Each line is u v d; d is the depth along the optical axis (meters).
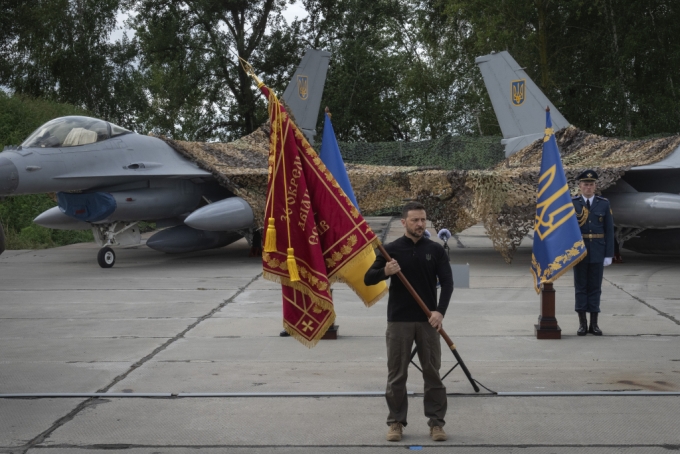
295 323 4.65
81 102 34.09
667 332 7.70
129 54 35.12
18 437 4.47
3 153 13.27
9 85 32.72
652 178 16.80
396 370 4.37
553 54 31.09
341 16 38.12
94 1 34.31
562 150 17.27
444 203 14.36
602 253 7.51
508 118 18.62
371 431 4.55
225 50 35.69
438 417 4.37
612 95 29.02
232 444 4.34
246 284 11.84
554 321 7.41
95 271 13.84
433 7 36.56
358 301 10.01
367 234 4.57
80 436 4.48
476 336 7.56
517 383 5.65
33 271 13.84
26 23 30.91
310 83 19.88
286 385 5.65
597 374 5.94
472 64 38.50
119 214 14.48
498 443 4.31
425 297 4.39
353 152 30.00
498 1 30.94
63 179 13.52
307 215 4.58
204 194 16.75
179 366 6.30
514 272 13.09
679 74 28.59
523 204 13.40
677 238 14.38
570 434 4.46
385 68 40.00
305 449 4.25
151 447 4.29
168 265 14.88
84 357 6.68
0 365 6.37
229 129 39.66
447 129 41.50
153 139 15.98
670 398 5.20
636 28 28.84
